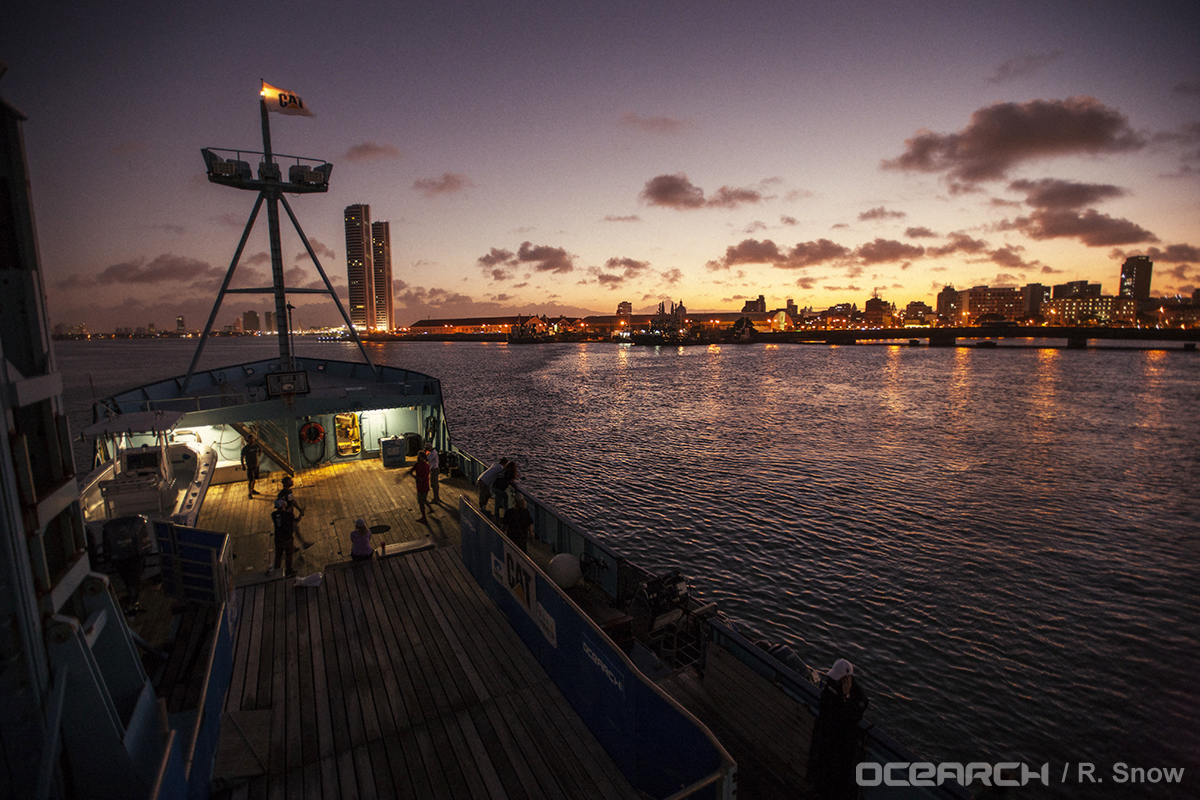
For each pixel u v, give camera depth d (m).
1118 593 20.86
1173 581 21.81
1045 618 19.02
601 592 9.86
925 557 23.94
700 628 9.06
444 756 6.04
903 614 19.22
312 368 25.31
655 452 44.03
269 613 8.89
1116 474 37.66
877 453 43.75
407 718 6.61
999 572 22.55
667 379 108.56
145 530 8.88
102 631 5.51
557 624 7.00
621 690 5.64
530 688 7.16
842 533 26.70
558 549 11.62
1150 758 13.05
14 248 4.84
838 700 5.86
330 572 10.32
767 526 27.59
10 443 4.30
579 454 43.41
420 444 18.77
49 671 4.57
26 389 4.54
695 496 32.53
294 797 5.50
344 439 17.95
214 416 15.58
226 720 6.38
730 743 7.02
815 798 6.12
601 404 72.00
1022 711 14.59
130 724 5.11
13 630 4.24
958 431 53.22
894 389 89.50
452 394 83.25
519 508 10.84
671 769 5.12
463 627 8.52
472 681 7.27
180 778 4.61
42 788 4.13
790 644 17.44
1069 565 23.27
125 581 8.58
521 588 8.02
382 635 8.30
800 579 21.81
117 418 12.16
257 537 12.16
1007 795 5.48
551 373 124.25
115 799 4.90
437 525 12.79
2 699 4.24
